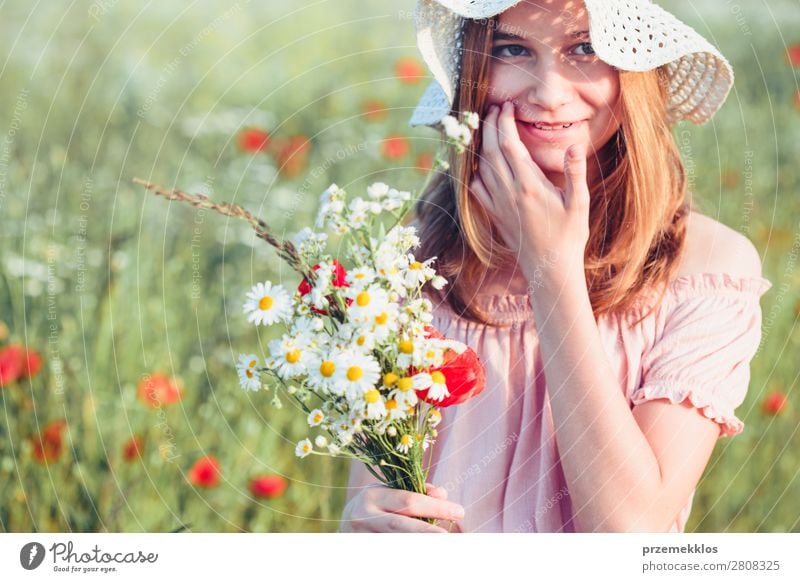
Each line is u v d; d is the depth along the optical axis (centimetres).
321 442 135
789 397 258
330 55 397
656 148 184
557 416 165
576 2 176
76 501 216
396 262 134
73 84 362
